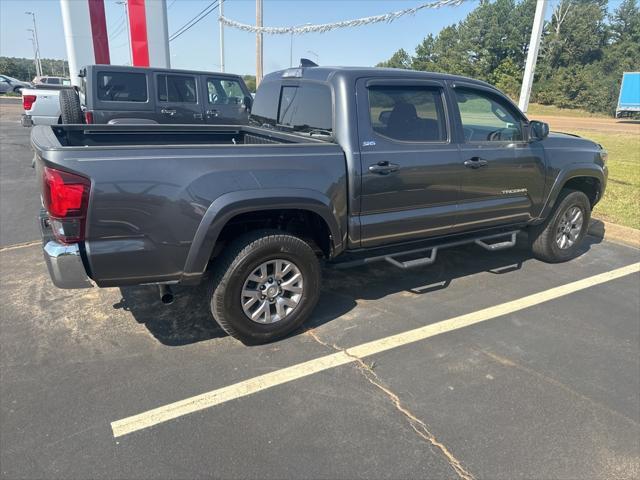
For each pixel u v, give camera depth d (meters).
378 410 2.96
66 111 9.02
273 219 3.75
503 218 4.79
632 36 59.97
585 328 4.02
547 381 3.29
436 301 4.45
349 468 2.52
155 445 2.65
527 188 4.86
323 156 3.60
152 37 14.25
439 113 4.23
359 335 3.83
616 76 50.91
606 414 2.97
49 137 3.29
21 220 6.68
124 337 3.72
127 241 3.05
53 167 2.80
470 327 3.99
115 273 3.08
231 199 3.22
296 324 3.75
